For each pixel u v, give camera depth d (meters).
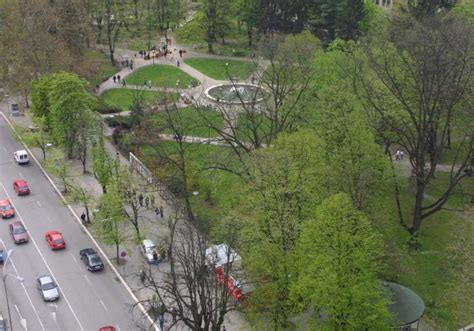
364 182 68.88
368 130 75.75
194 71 152.38
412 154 82.50
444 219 86.69
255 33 179.50
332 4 153.62
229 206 72.88
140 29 181.62
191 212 84.56
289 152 66.62
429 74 81.00
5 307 71.38
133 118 113.81
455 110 84.19
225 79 145.75
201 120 113.88
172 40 177.62
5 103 131.25
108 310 71.31
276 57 111.81
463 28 94.06
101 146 91.38
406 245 77.75
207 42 171.88
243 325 67.31
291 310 62.84
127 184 83.94
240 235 65.31
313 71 94.69
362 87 88.06
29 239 85.62
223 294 57.59
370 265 57.25
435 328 65.75
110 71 151.62
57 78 102.12
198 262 64.12
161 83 125.50
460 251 66.31
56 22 124.81
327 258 55.16
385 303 55.16
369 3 159.75
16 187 98.06
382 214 71.12
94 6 157.62
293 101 89.00
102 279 77.06
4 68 122.62
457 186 95.44
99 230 79.50
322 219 56.41
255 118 98.94
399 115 82.56
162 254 78.31
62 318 69.88
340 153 71.94
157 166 96.44
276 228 61.72
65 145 104.00
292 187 62.44
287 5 161.88
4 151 113.38
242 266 65.31
